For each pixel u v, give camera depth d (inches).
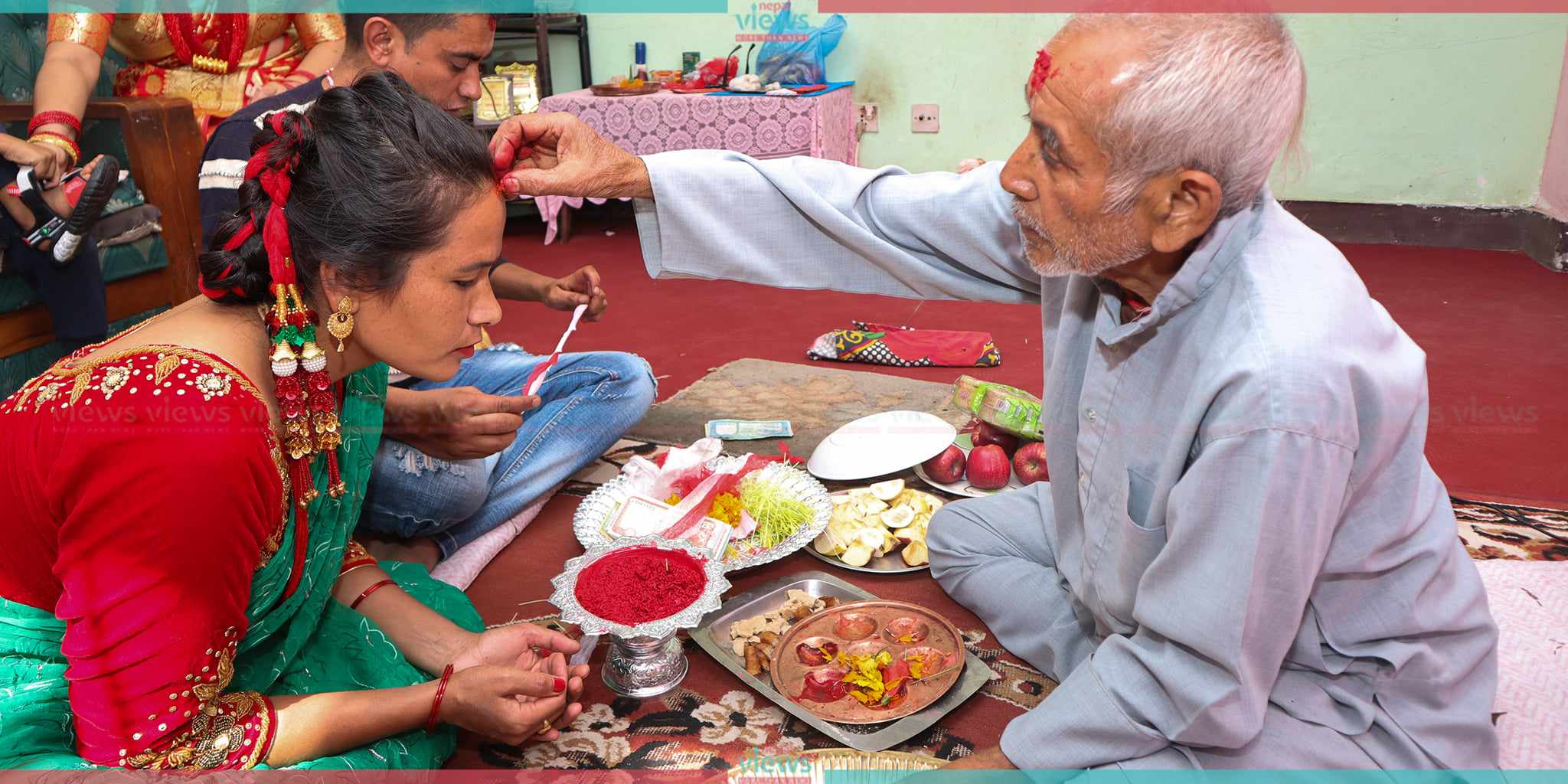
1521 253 170.7
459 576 73.9
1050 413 55.9
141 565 40.1
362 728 48.1
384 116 41.8
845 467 82.4
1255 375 39.8
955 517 69.3
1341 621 47.0
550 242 193.8
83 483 39.6
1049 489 67.9
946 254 63.2
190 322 43.9
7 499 41.8
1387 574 46.0
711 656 63.5
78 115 95.9
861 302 153.3
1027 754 47.6
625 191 64.4
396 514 74.1
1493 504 84.7
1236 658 41.5
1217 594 41.1
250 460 41.9
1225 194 40.3
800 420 102.0
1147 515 46.6
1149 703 44.7
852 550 73.2
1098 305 52.4
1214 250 42.5
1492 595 69.7
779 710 59.8
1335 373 39.8
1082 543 57.4
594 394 83.4
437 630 57.6
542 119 60.4
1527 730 56.1
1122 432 48.1
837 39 188.9
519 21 198.5
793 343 133.9
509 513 79.8
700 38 201.6
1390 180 177.6
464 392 68.6
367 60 75.7
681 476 77.2
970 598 67.1
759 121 177.6
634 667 61.5
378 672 54.5
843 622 64.0
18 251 93.6
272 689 52.9
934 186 62.1
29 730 43.3
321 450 47.4
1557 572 72.5
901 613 64.8
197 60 108.3
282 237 41.7
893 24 192.4
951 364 121.6
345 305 43.6
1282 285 41.7
